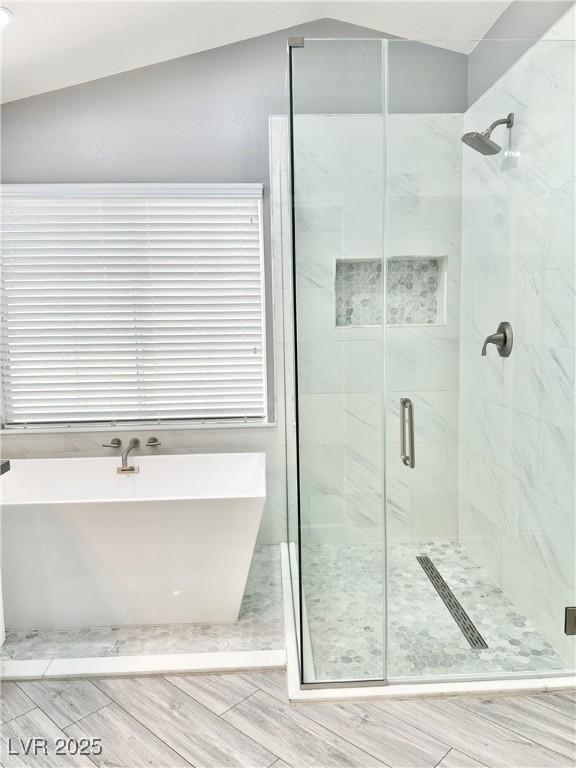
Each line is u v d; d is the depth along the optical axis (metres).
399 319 2.18
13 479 3.24
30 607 2.64
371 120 2.10
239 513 2.54
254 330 3.43
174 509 2.54
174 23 2.89
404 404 2.21
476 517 2.27
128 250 3.34
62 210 3.29
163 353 3.42
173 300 3.39
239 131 3.30
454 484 2.25
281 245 3.34
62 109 3.23
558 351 2.26
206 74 3.27
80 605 2.65
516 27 2.77
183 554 2.60
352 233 2.14
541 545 2.29
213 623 2.70
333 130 2.09
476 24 3.07
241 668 2.30
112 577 2.62
